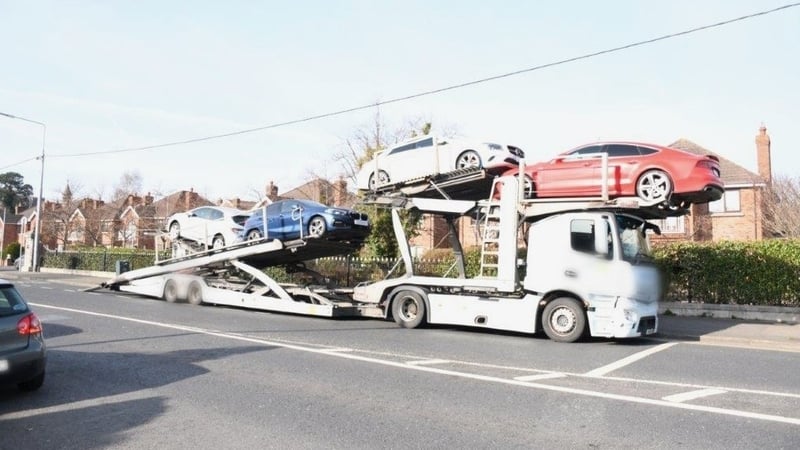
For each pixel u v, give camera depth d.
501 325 12.18
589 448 5.27
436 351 10.20
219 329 12.27
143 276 18.73
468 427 5.87
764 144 31.30
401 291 13.52
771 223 27.91
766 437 5.58
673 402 6.84
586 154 12.16
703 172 11.12
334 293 15.59
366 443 5.39
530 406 6.64
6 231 75.81
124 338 11.02
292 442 5.42
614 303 11.19
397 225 14.12
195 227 19.69
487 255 13.17
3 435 5.61
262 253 16.14
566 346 11.05
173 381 7.76
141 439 5.49
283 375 8.12
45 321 13.17
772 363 9.52
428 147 14.52
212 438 5.53
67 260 38.12
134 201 54.91
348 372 8.34
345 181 34.38
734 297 16.03
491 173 13.58
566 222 11.71
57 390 7.28
